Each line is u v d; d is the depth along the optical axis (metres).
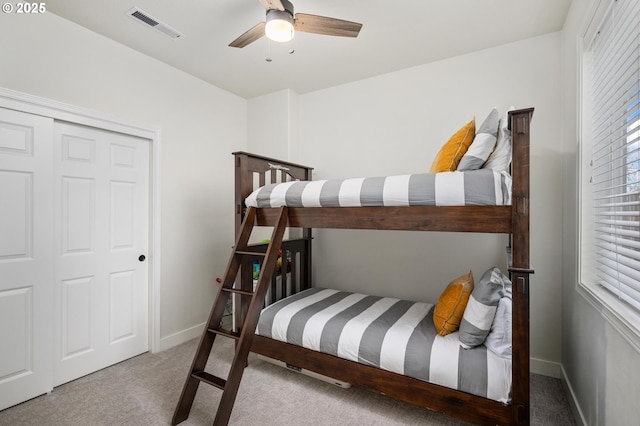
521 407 1.48
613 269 1.54
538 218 2.43
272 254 2.09
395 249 3.03
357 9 2.12
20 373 2.03
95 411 1.94
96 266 2.46
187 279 3.11
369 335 1.98
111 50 2.50
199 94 3.23
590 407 1.66
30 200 2.08
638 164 1.38
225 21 2.26
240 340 1.86
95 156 2.45
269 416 1.90
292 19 1.82
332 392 2.17
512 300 1.51
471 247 2.71
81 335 2.37
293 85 3.40
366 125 3.21
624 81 1.44
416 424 1.84
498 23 2.28
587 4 1.73
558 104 2.38
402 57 2.77
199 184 3.24
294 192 2.16
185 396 1.85
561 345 2.36
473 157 1.76
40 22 2.11
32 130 2.08
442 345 1.80
